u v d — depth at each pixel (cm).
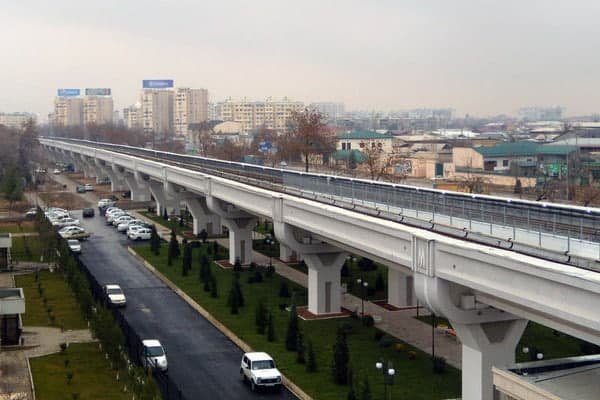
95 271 7538
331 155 13938
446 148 16600
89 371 4428
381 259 4388
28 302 6094
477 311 3525
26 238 9175
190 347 4984
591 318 2586
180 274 7181
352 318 5534
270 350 4759
